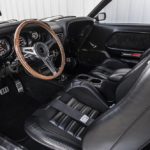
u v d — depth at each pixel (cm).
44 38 154
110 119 81
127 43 205
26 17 288
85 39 221
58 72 142
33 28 145
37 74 129
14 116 182
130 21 234
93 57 226
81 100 137
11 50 146
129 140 83
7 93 192
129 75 101
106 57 219
